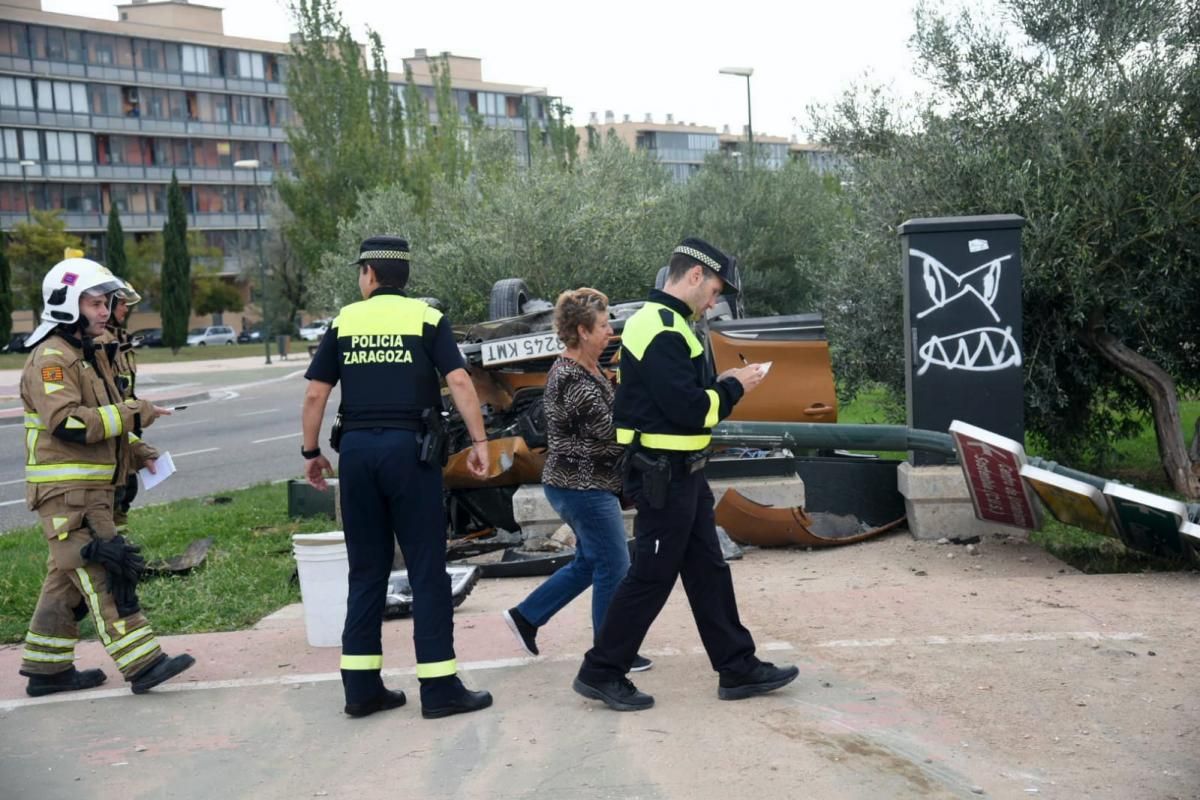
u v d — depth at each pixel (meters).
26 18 78.38
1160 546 6.75
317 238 30.27
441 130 31.44
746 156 27.70
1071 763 3.95
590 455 4.93
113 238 65.94
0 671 5.62
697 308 4.57
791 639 5.49
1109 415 11.52
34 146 80.06
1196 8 9.75
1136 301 9.59
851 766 3.97
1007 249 7.56
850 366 11.59
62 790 4.07
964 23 10.41
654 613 4.57
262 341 75.44
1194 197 9.35
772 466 8.08
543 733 4.41
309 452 4.77
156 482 5.67
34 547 9.21
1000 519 7.52
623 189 19.58
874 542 7.98
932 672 4.91
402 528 4.64
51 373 4.86
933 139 10.20
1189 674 4.79
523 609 5.23
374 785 4.01
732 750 4.14
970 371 7.65
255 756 4.32
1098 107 9.62
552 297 16.98
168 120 86.44
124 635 5.00
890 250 10.89
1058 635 5.38
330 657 5.58
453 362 4.68
